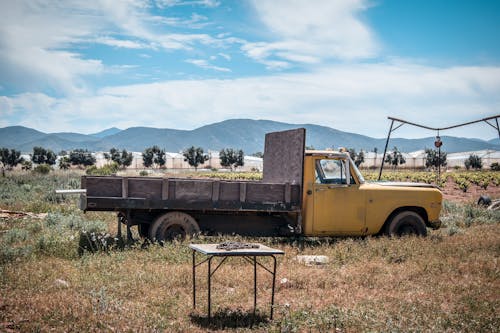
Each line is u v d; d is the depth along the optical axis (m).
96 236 11.55
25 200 21.50
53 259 10.05
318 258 10.60
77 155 102.06
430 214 13.53
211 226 12.57
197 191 11.80
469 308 7.33
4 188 26.66
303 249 12.02
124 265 9.53
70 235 12.15
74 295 7.36
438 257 10.95
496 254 11.47
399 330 6.16
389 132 22.44
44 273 8.66
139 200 11.45
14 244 11.51
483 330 6.33
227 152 104.56
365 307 7.24
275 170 13.81
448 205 22.83
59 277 8.57
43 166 49.00
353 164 13.17
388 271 9.76
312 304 7.43
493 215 19.55
